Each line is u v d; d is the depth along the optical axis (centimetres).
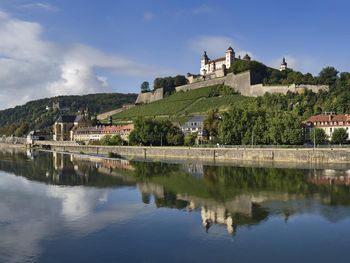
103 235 5016
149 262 4144
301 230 5250
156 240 4825
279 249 4534
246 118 18450
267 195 7700
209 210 6397
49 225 5466
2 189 8556
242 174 11219
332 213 6159
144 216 5984
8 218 5847
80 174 11550
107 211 6325
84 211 6319
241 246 4625
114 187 8875
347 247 4597
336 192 7956
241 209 6456
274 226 5441
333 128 19112
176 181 9831
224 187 8738
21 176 11038
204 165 14388
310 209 6438
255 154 16200
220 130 18975
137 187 8850
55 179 10356
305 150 14938
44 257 4281
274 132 17250
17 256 4306
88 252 4422
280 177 10356
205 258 4256
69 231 5181
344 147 15800
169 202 7056
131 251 4453
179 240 4828
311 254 4378
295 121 17362
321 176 10438
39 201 7144
